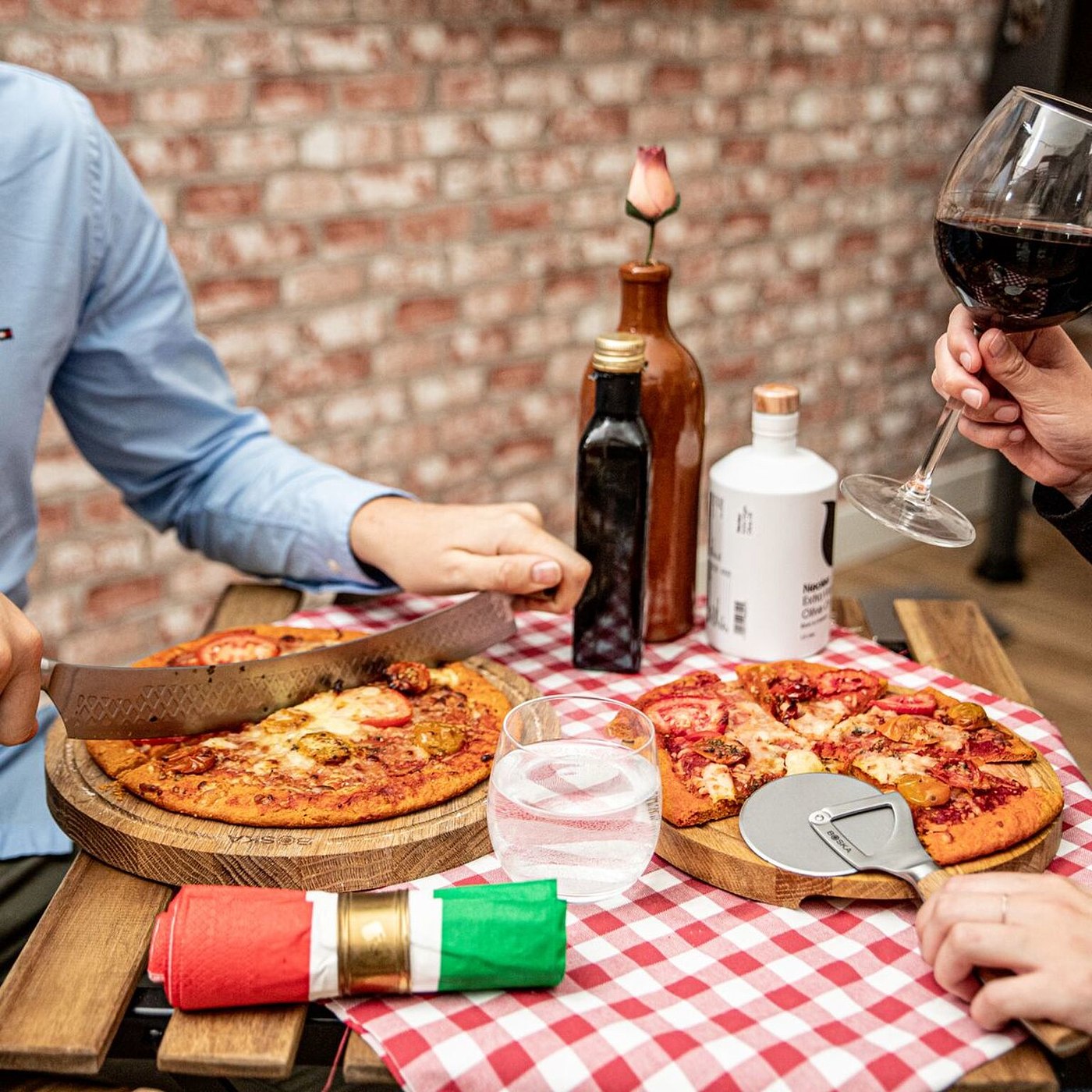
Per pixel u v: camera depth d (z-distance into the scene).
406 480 2.54
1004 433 1.04
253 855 0.77
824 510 1.06
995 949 0.65
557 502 2.81
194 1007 0.67
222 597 1.27
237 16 2.06
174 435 1.31
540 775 0.74
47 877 0.98
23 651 0.80
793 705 0.95
